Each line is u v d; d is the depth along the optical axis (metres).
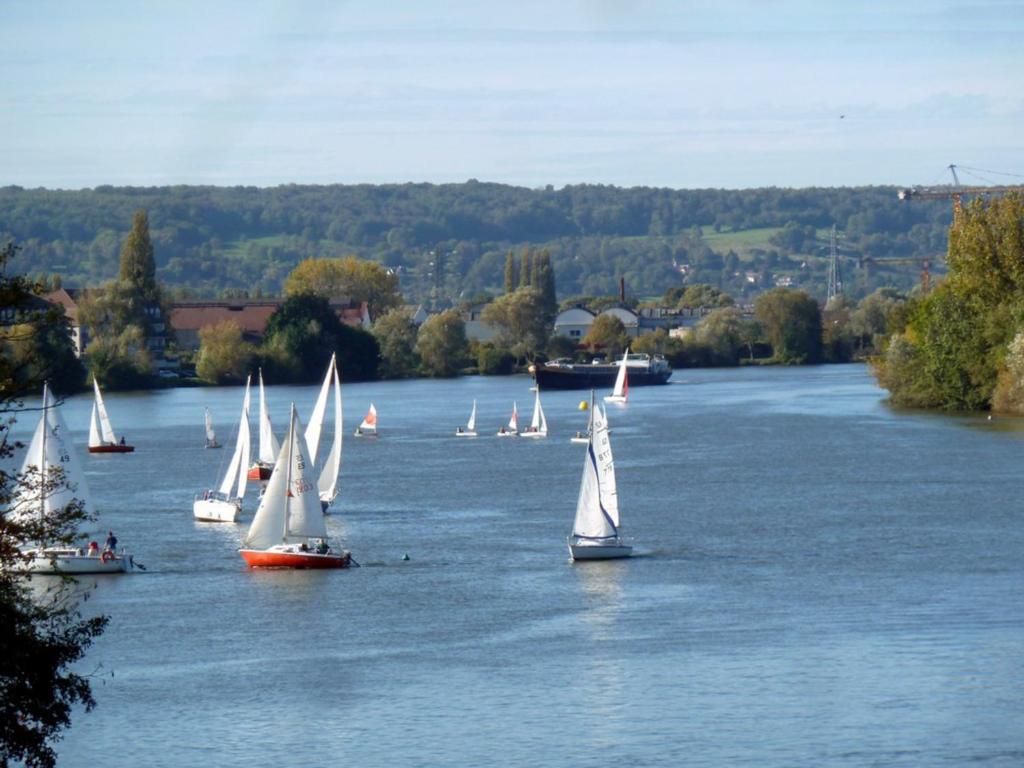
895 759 105.81
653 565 172.50
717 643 136.75
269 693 124.69
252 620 149.50
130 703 122.62
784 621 144.12
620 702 119.88
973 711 115.12
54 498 182.75
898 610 147.25
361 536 196.00
